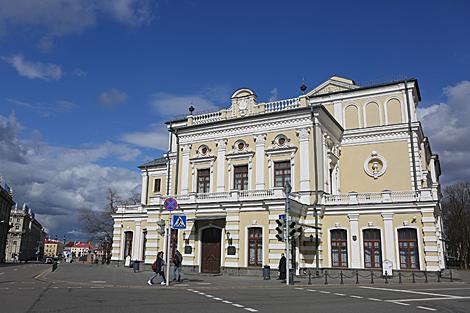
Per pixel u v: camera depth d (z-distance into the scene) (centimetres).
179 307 1363
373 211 3272
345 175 4084
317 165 3462
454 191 7544
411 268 3073
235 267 3195
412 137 3884
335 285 2425
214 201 3444
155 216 3712
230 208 3350
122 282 2380
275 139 3700
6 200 10531
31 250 15462
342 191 4053
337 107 4300
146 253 3684
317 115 3553
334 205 3394
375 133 4038
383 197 3281
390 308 1430
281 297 1745
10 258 12888
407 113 3969
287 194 2536
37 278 2764
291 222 2548
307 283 2525
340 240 3353
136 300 1525
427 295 1881
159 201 3734
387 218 3212
